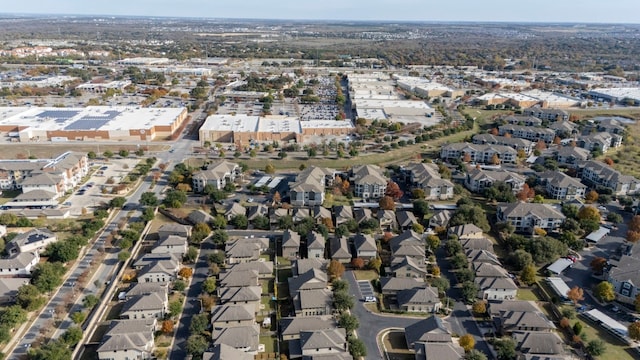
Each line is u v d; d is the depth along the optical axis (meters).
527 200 179.00
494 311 113.75
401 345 105.56
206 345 100.81
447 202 181.75
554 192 185.25
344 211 163.88
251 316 109.06
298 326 106.88
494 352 103.06
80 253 140.00
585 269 135.75
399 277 127.81
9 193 182.75
